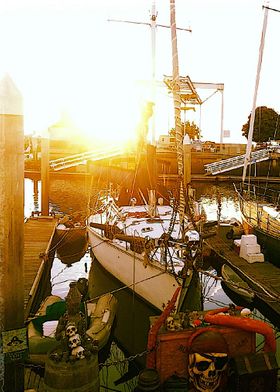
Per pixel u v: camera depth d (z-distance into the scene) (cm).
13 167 632
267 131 6931
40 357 884
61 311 1003
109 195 2447
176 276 1099
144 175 2011
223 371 677
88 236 2061
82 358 650
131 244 1397
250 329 725
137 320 1289
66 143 7256
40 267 1545
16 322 657
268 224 1692
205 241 1948
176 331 719
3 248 641
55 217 2750
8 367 658
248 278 1393
